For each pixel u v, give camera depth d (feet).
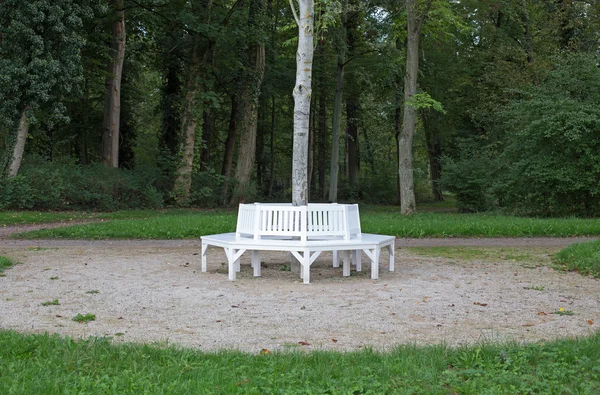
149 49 130.62
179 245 53.78
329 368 16.46
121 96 130.93
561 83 87.66
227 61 121.19
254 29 112.68
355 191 161.48
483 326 23.71
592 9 112.27
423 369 16.28
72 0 94.12
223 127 170.71
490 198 107.14
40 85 90.48
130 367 16.30
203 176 116.78
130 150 132.98
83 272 37.42
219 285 33.32
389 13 102.22
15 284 32.89
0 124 94.99
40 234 58.39
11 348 18.12
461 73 135.64
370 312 26.27
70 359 16.92
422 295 30.42
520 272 38.47
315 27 41.37
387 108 111.65
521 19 127.13
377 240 36.45
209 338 21.49
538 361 17.30
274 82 135.95
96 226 62.13
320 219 35.53
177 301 28.63
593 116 81.35
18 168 92.99
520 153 91.50
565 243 56.08
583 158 82.94
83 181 98.22
